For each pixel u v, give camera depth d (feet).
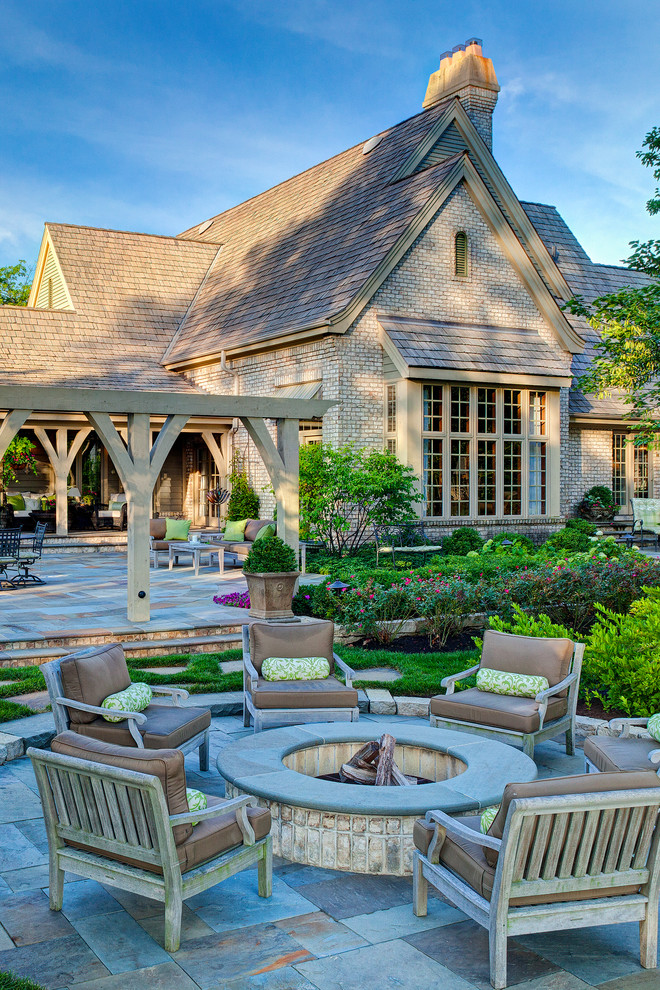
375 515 56.85
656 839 13.76
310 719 24.94
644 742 20.58
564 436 73.87
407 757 21.40
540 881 13.29
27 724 25.17
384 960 13.80
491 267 67.87
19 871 17.01
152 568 61.05
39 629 34.76
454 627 37.04
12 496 78.69
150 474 37.01
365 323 61.82
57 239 87.76
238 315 74.90
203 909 15.55
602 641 27.45
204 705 27.94
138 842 14.34
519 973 13.57
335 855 17.34
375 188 71.82
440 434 62.23
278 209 87.10
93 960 13.67
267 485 71.15
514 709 23.44
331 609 37.04
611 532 74.79
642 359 42.83
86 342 79.46
